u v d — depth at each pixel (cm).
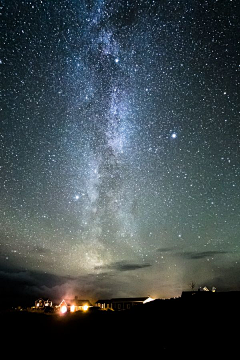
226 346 1254
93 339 1533
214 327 1572
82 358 1180
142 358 1152
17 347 1370
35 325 1980
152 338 1489
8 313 2636
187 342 1355
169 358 1142
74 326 1947
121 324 1958
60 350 1317
